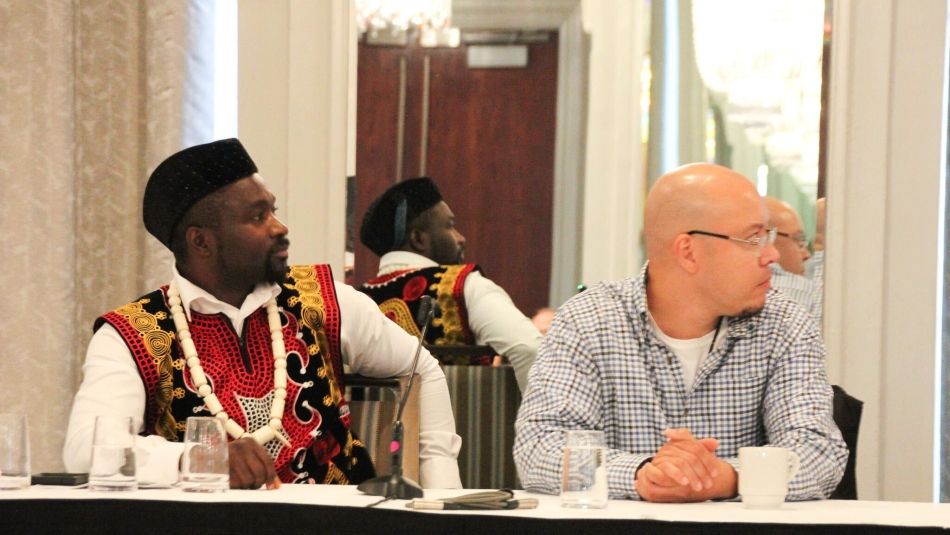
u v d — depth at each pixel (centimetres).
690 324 360
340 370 411
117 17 568
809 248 528
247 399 392
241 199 399
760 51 530
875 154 526
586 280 536
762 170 530
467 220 542
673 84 533
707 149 532
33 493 288
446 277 522
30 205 566
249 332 404
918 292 526
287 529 257
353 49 549
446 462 416
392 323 433
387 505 267
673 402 361
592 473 281
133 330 388
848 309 527
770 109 530
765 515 265
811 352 358
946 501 530
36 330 566
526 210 539
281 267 406
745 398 360
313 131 552
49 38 566
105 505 261
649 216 364
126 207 568
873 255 526
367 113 548
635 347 362
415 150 546
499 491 303
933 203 526
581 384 357
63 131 567
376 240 546
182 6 566
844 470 346
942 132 527
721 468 304
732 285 349
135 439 327
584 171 537
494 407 497
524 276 539
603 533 246
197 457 297
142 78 570
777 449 289
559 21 539
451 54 544
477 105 543
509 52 541
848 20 524
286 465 387
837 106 525
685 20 532
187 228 399
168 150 562
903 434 526
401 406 324
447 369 498
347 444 405
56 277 566
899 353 526
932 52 526
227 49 578
